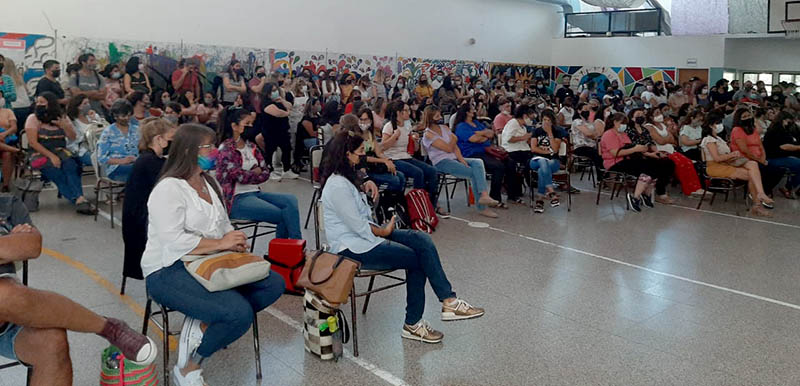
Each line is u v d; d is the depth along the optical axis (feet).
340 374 10.03
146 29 31.58
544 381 9.96
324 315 10.36
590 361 10.73
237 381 9.68
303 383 9.71
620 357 10.93
